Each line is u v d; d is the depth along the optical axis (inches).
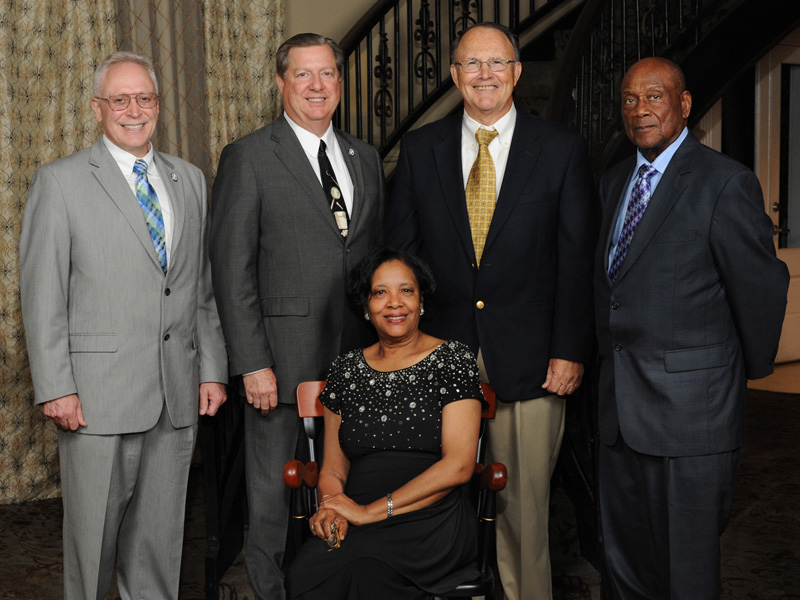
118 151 93.6
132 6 158.7
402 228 105.6
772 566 116.8
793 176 239.5
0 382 146.6
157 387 94.4
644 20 171.9
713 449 86.3
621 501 94.7
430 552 84.1
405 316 92.1
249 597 110.0
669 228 86.3
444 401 89.5
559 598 111.2
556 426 102.8
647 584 94.9
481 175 100.0
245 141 102.3
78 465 93.0
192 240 97.7
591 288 99.0
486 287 99.1
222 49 160.1
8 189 143.4
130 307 92.4
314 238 100.9
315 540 86.3
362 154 108.5
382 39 184.2
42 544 131.2
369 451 91.4
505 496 103.7
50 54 145.3
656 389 87.4
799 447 168.2
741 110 231.3
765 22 160.9
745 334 86.1
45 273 89.8
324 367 102.3
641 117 87.1
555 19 209.8
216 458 112.3
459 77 99.3
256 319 99.8
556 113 140.3
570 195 98.6
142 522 98.3
